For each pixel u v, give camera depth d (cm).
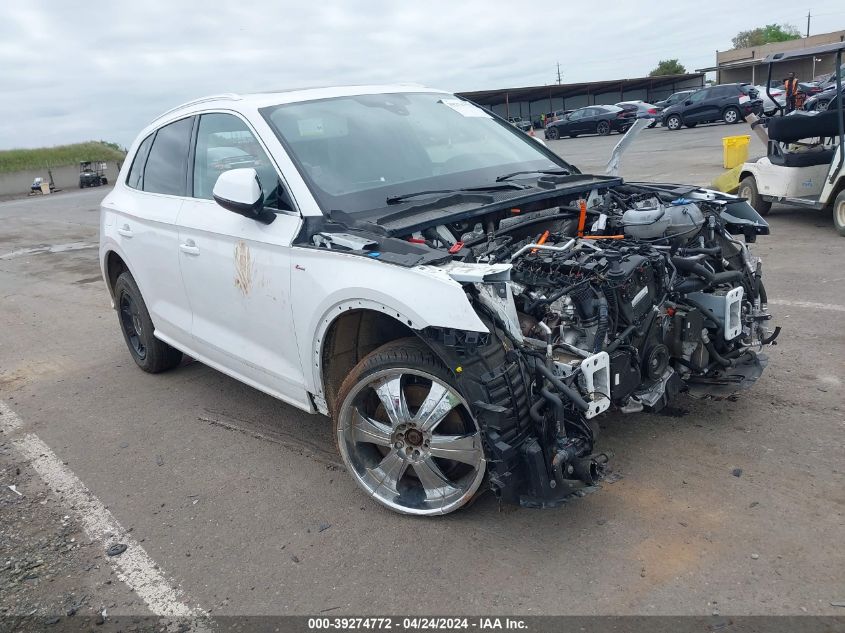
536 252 338
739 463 352
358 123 420
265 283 371
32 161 4969
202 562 320
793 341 503
